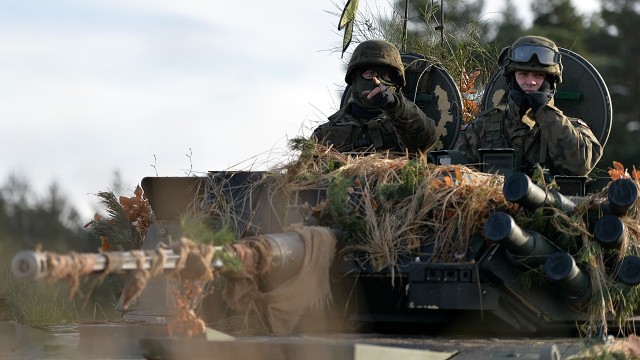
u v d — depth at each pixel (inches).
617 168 566.6
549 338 497.7
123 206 639.8
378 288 492.4
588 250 486.0
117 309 568.7
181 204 555.8
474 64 820.6
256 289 443.2
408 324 500.1
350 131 640.4
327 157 546.3
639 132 2064.5
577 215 497.4
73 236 1601.9
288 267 449.4
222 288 491.8
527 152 598.9
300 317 475.8
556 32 2089.1
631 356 454.3
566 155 579.5
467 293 468.1
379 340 438.0
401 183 514.3
